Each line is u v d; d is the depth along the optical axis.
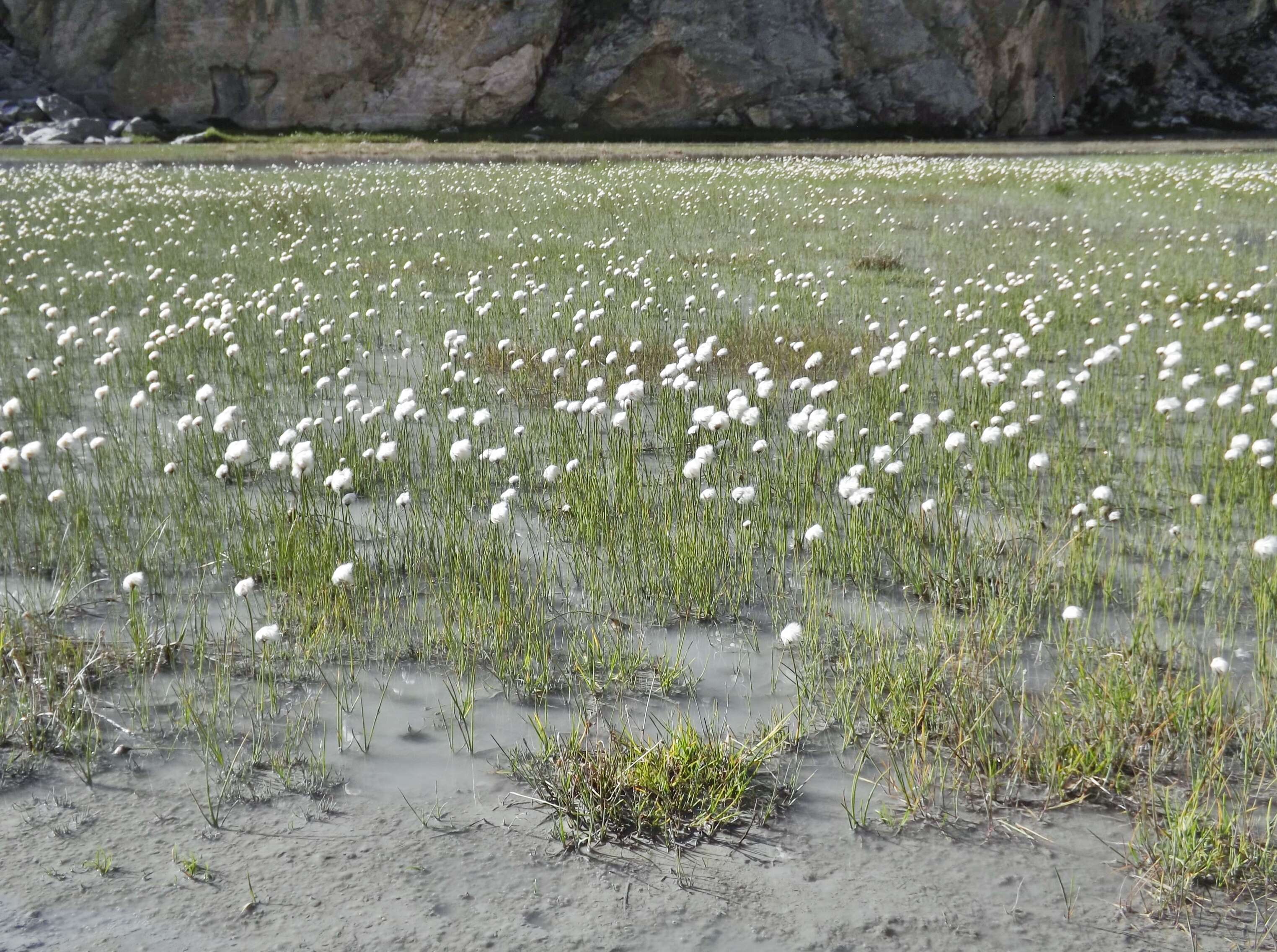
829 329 10.91
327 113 49.12
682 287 13.27
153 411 7.15
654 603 5.20
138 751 4.02
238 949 3.02
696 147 43.91
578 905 3.22
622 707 4.33
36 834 3.54
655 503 6.39
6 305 11.27
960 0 50.72
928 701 4.20
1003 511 6.29
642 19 50.31
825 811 3.68
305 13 47.44
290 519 5.66
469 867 3.39
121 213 19.36
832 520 5.94
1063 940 3.07
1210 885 3.28
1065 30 55.41
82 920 3.13
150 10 46.84
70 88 47.25
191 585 5.41
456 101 49.78
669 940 3.07
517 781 3.85
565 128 50.94
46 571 5.55
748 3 50.84
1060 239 16.81
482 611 4.93
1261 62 59.59
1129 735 3.97
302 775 3.88
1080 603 5.11
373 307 12.18
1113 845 3.48
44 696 4.29
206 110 48.12
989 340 10.39
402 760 3.97
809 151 41.75
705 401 8.27
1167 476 6.78
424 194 23.36
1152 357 9.62
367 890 3.28
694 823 3.60
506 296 12.70
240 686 4.48
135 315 11.62
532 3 49.38
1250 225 18.27
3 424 7.89
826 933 3.10
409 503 5.74
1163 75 59.06
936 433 7.52
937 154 40.06
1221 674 4.06
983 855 3.44
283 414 8.29
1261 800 3.66
